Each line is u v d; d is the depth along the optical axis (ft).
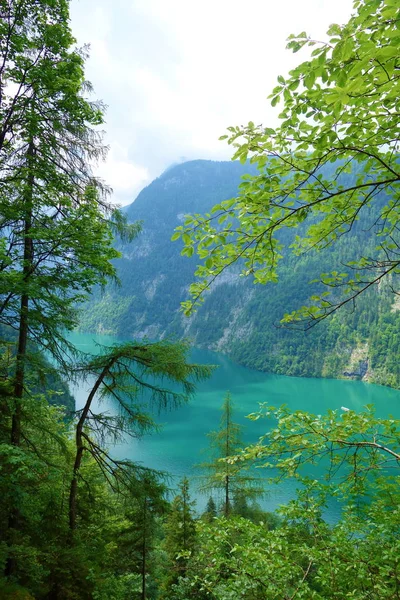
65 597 23.58
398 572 10.20
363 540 11.66
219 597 11.57
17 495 19.98
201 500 99.91
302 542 12.54
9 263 20.66
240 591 11.22
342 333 466.29
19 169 23.59
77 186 27.27
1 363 24.26
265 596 11.39
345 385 378.94
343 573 11.05
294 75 6.66
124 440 27.07
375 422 10.65
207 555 13.25
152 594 45.93
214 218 9.39
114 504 36.22
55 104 24.62
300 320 10.48
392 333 419.95
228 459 12.19
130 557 38.88
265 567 11.22
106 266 25.41
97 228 24.79
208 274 10.23
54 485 25.63
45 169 24.81
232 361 549.54
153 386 26.48
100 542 30.76
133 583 38.27
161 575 47.29
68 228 23.17
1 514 23.16
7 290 20.01
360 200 10.67
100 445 27.43
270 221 9.23
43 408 24.50
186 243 9.87
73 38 24.50
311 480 12.83
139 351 26.07
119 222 28.09
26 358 23.09
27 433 26.40
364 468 11.24
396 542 10.86
